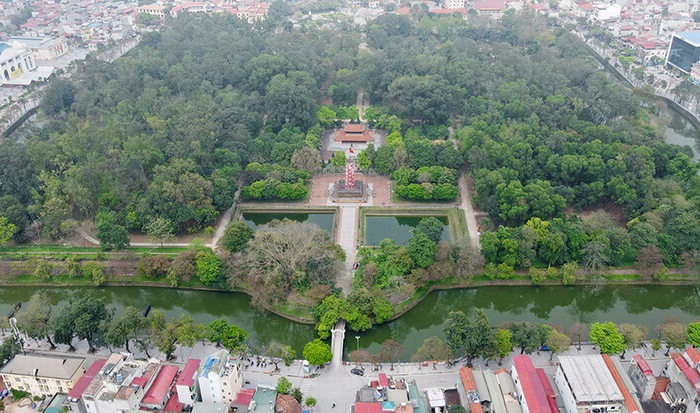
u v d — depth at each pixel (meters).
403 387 198.88
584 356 199.38
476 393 191.00
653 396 197.75
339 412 199.00
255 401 192.88
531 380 191.62
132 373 196.62
